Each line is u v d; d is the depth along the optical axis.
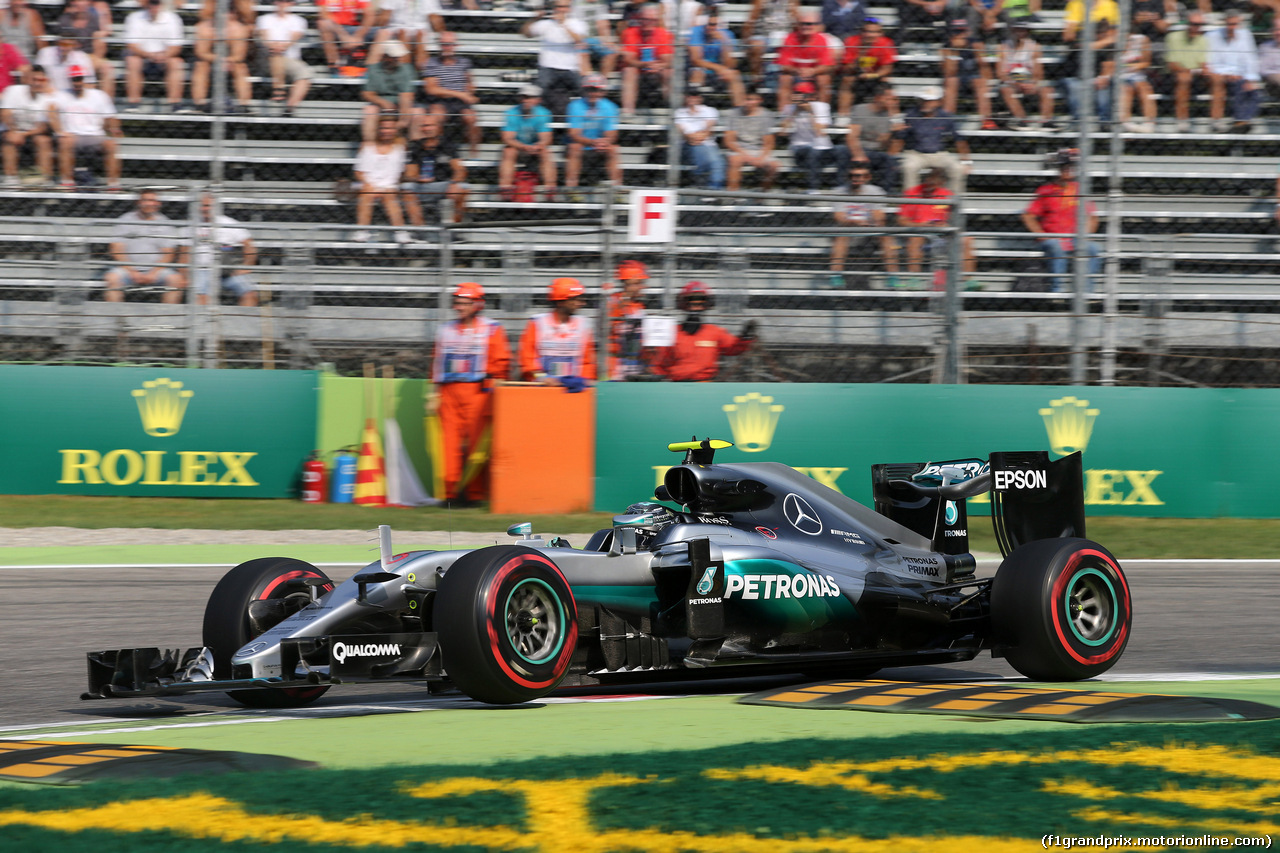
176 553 35.09
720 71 49.47
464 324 41.06
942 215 46.56
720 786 13.32
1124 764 14.20
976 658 25.16
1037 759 14.46
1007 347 44.69
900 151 48.69
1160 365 45.22
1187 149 51.84
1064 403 41.28
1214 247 47.31
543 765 14.31
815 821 12.08
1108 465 41.41
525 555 18.25
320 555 35.03
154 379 41.41
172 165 50.69
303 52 51.56
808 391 40.81
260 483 41.84
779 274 43.34
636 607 19.97
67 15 49.81
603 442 40.53
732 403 40.69
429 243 44.66
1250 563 36.22
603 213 42.94
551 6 49.16
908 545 23.09
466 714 18.28
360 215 47.38
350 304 44.75
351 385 42.16
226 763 14.74
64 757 15.24
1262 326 46.38
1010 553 22.09
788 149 48.91
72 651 24.72
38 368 41.09
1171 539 38.91
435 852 11.20
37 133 48.97
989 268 46.31
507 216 47.03
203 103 50.69
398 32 48.72
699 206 46.62
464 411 41.16
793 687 19.95
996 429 41.19
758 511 21.50
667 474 21.44
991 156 51.03
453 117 49.12
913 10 52.28
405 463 42.16
